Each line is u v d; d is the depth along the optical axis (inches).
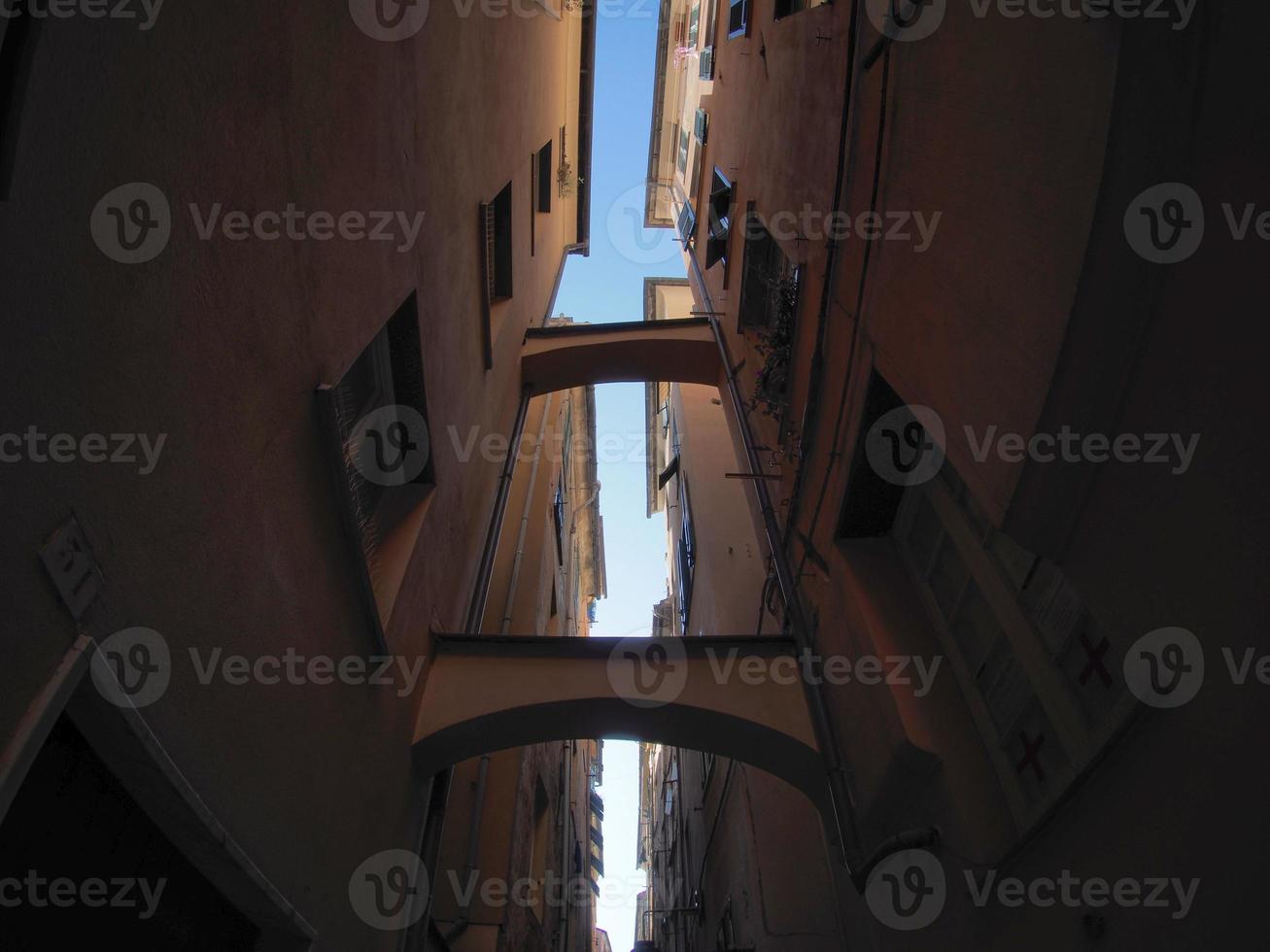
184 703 84.0
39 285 60.1
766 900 242.2
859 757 160.4
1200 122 73.6
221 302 88.4
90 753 84.8
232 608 95.3
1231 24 69.9
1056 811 97.7
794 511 207.8
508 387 308.8
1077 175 85.4
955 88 118.5
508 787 305.6
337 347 123.5
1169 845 76.7
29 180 58.4
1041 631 118.0
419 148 163.0
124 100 69.6
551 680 195.2
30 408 59.7
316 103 111.6
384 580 166.2
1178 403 76.1
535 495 439.8
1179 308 76.1
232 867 96.6
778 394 225.0
